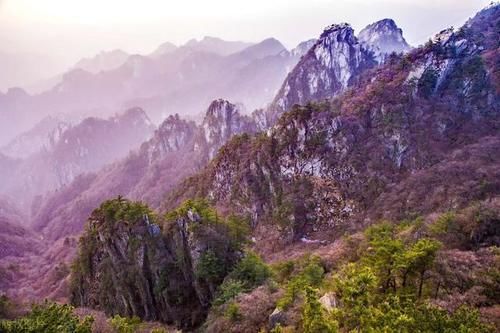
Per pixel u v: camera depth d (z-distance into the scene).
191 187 142.50
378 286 35.22
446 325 23.58
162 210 145.62
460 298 30.62
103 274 77.75
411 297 31.17
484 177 80.31
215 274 64.50
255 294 47.34
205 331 47.97
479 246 45.81
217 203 123.62
